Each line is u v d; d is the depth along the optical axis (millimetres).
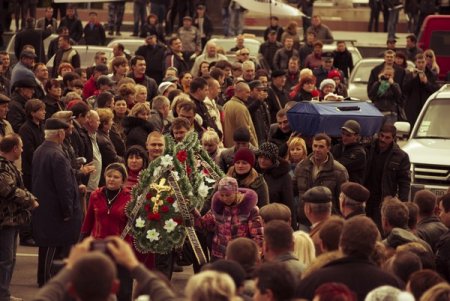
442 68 58156
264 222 19812
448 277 20359
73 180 25109
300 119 28859
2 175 23062
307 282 15047
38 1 66688
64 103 32344
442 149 33406
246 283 15031
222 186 22219
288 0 74000
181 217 23438
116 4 68812
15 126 30547
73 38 60562
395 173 28875
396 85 42969
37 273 26344
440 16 58156
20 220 23359
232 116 32469
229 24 68750
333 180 26062
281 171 25281
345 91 43406
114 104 31156
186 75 37219
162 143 24547
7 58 40188
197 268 24734
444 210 21781
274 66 52312
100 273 11297
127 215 23438
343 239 15203
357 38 74875
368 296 13219
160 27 63344
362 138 28906
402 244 18453
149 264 23781
